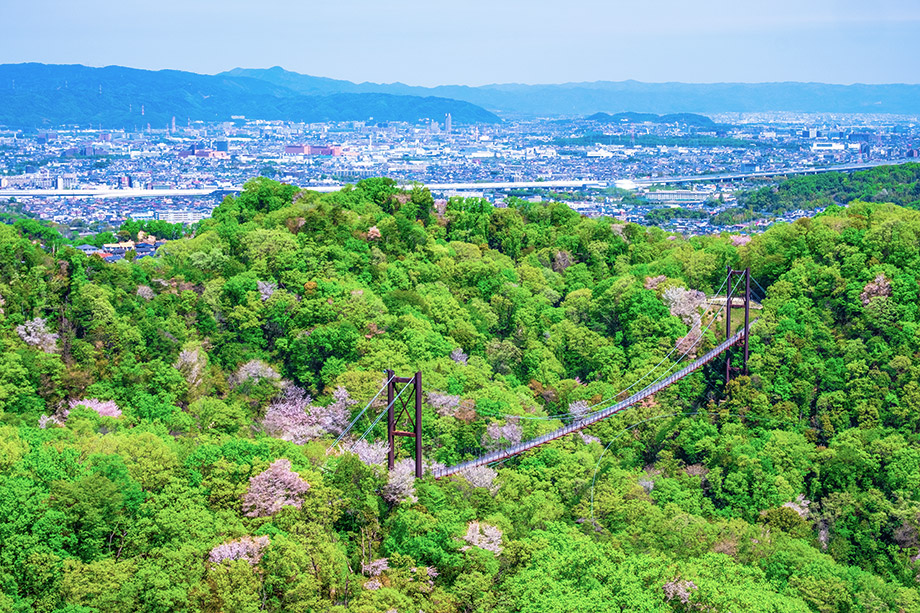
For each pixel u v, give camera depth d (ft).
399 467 614.75
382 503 577.84
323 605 477.77
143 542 487.20
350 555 531.09
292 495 533.14
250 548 479.82
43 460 513.45
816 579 618.44
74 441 570.46
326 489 542.57
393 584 506.89
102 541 487.61
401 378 648.38
